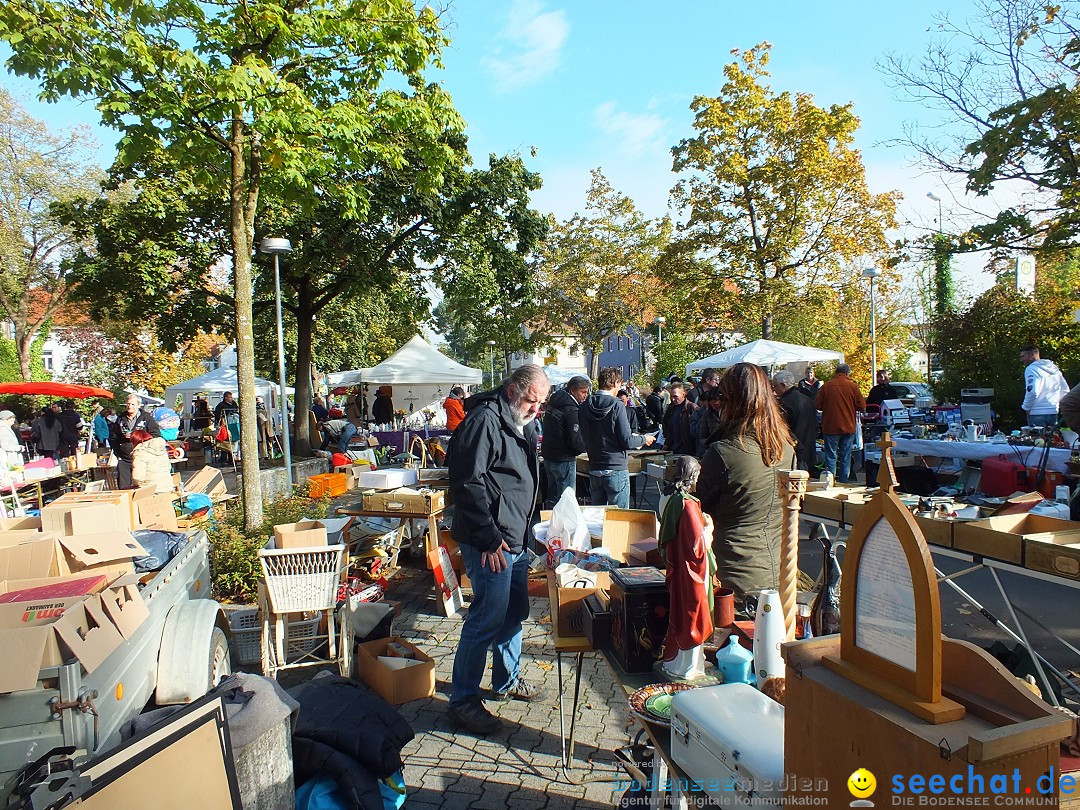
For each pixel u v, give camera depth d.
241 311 6.40
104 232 13.67
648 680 2.46
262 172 6.41
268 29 5.73
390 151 6.79
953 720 1.19
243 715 2.37
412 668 3.90
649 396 12.80
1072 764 1.79
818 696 1.39
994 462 6.41
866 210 19.31
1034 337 13.95
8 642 2.09
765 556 2.87
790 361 13.65
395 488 6.07
